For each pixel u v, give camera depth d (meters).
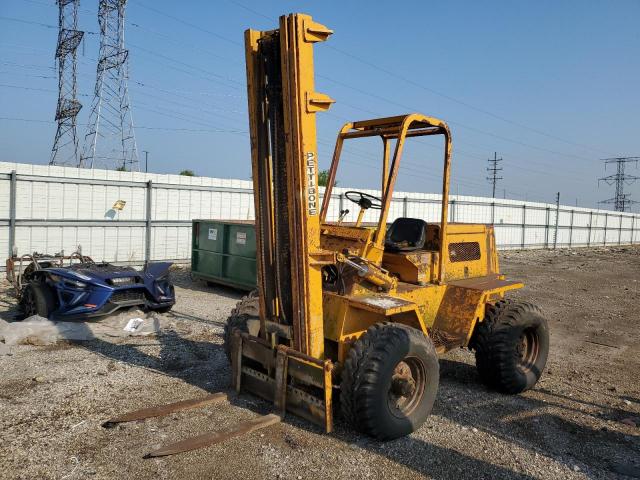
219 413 4.46
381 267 5.00
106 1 30.09
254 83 4.34
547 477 3.71
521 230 27.66
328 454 3.83
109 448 3.82
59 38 33.41
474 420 4.66
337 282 4.47
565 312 10.31
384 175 5.29
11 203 11.73
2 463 3.56
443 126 4.95
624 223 36.75
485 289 5.19
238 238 10.68
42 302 7.15
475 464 3.84
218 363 5.90
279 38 4.18
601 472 3.82
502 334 5.21
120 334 6.89
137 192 13.80
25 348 6.22
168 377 5.39
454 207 23.77
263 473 3.55
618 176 62.97
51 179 12.32
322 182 20.64
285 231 4.37
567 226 30.97
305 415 4.21
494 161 55.53
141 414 4.30
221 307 9.33
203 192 15.02
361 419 3.94
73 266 7.89
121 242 13.61
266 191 4.43
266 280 4.51
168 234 14.45
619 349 7.55
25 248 12.05
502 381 5.26
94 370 5.51
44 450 3.76
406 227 5.36
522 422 4.67
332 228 4.77
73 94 33.50
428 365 4.30
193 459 3.69
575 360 6.88
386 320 4.64
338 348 4.34
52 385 5.03
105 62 29.86
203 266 11.64
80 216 12.86
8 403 4.57
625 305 11.41
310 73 4.04
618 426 4.69
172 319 8.06
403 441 4.13
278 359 4.33
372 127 5.00
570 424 4.69
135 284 7.53
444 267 5.29
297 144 4.05
